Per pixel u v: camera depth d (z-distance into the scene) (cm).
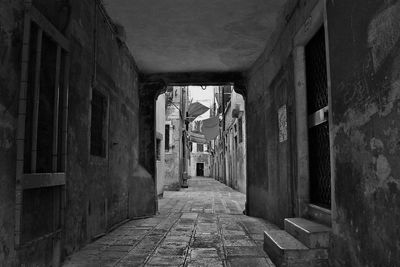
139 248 511
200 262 437
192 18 653
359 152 311
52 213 396
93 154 577
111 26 655
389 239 259
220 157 3403
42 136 376
